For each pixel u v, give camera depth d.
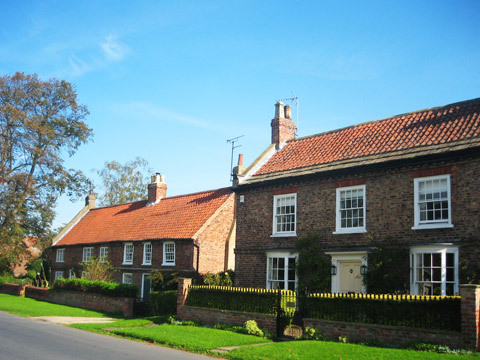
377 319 15.12
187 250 31.08
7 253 41.41
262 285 23.61
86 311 26.95
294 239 22.69
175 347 15.00
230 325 19.20
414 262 18.05
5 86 42.81
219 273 28.89
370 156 20.80
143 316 26.05
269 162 26.59
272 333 17.52
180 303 22.03
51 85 44.75
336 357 12.63
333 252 20.61
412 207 18.70
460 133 18.70
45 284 43.75
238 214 25.77
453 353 12.64
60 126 45.62
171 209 37.28
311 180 22.55
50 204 44.81
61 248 46.00
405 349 13.60
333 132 25.83
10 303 29.22
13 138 42.22
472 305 12.88
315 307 16.92
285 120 28.53
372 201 20.06
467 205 17.17
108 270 37.53
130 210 42.44
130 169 65.94
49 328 18.62
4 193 41.25
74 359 11.90
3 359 11.62
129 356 12.73
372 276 18.89
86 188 47.16
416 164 18.77
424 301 14.12
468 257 16.81
